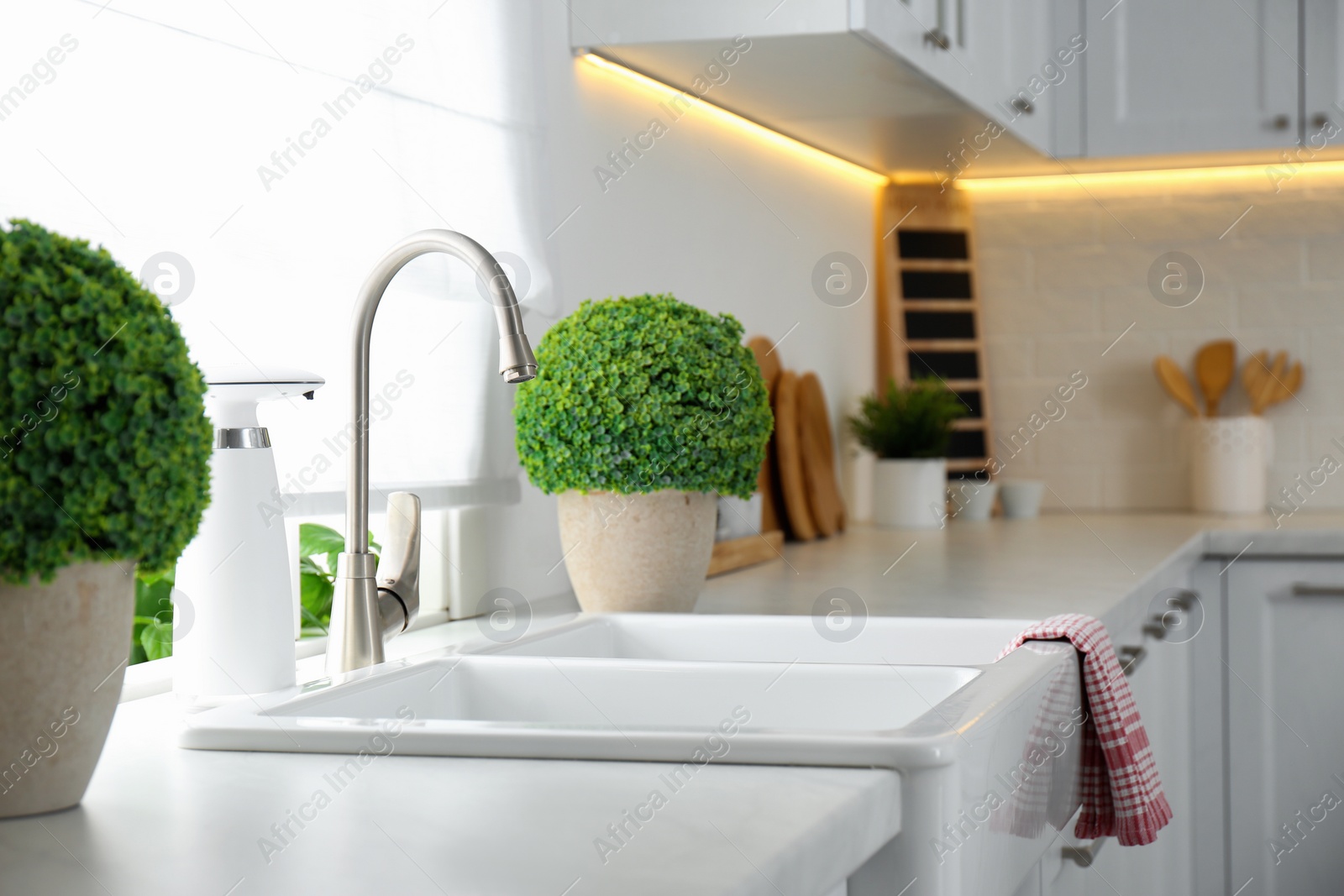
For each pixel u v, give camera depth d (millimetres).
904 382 2658
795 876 521
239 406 874
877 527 2420
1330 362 2578
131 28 949
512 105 1404
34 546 562
